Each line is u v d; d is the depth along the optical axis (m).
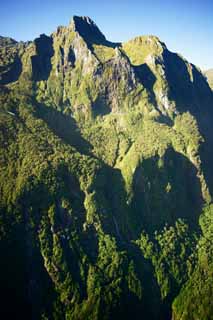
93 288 196.88
